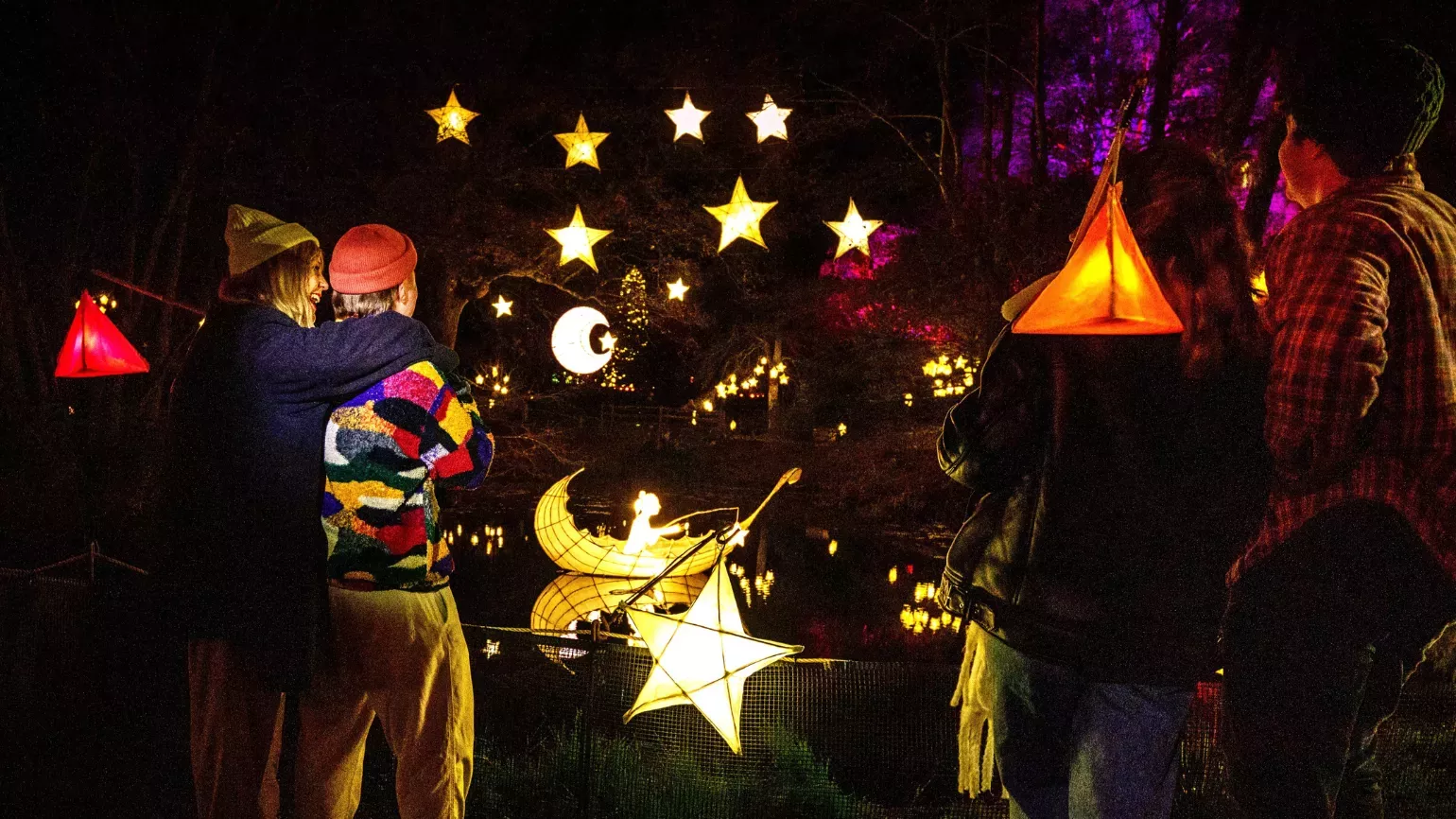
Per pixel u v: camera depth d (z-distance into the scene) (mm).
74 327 5031
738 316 25828
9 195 13516
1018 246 13062
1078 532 2373
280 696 2898
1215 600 2344
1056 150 14750
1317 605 2203
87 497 11422
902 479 18078
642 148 18266
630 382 33250
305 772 2998
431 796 2939
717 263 21828
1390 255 2160
